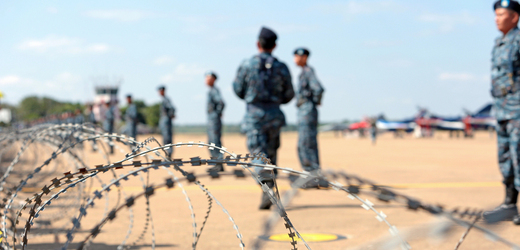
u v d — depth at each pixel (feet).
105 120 80.18
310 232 14.98
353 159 56.08
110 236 14.25
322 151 77.71
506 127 18.17
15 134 12.54
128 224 16.46
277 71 20.79
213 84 40.34
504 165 18.37
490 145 100.78
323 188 4.63
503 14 17.46
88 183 17.51
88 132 9.78
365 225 16.17
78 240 13.39
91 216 18.01
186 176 6.12
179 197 23.90
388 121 192.44
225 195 25.11
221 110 39.86
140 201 22.48
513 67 17.52
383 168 42.29
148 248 12.59
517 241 12.55
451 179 32.76
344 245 12.72
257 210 19.81
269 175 5.54
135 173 6.29
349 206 20.63
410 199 3.97
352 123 202.59
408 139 161.27
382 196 4.19
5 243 7.55
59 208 16.26
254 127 20.75
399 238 3.62
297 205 20.92
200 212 19.31
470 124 170.81
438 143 115.96
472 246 12.23
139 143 7.30
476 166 44.96
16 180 19.95
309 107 26.30
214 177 5.98
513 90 17.40
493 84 18.24
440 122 178.50
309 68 26.61
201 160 6.03
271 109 20.81
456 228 3.50
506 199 18.49
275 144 21.43
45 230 14.30
